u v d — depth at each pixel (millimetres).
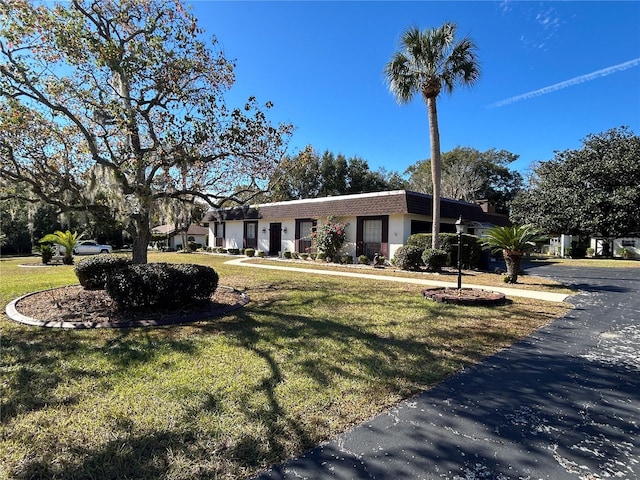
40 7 5371
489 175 37219
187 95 6539
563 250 24750
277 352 4027
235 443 2316
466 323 5574
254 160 7570
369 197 16828
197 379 3266
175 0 6500
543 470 2104
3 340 4340
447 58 12805
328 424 2578
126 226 7277
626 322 5785
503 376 3545
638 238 23000
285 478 2004
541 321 5805
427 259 13125
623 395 3146
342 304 6836
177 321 5258
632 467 2139
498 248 10875
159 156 6621
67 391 2996
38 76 5770
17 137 6023
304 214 19469
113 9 6402
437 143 13438
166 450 2223
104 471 2027
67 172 6809
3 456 2135
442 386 3287
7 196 6723
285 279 10516
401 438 2426
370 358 3930
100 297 6801
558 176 22875
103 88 6508
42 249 16781
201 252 26016
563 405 2947
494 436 2471
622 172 20453
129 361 3682
